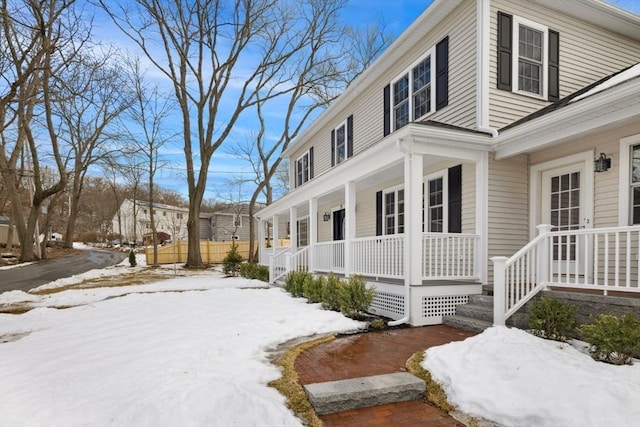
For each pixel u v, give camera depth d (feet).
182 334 16.89
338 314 20.88
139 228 171.63
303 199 36.60
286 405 9.98
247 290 33.99
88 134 80.89
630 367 10.66
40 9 25.11
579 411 8.64
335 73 72.13
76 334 17.83
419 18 26.96
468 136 20.74
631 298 13.67
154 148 74.23
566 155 21.07
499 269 16.58
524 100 24.36
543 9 25.31
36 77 28.43
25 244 68.49
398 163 21.83
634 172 18.07
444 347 13.50
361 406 10.39
